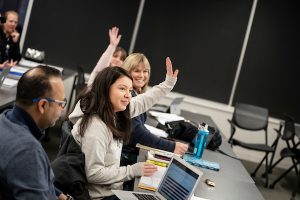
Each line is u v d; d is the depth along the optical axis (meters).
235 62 6.55
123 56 4.61
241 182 2.77
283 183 5.82
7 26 5.03
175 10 6.48
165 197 2.14
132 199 2.07
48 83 1.55
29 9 6.33
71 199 2.01
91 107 2.30
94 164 2.24
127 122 2.50
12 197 1.46
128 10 6.45
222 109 6.54
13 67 4.44
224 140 4.01
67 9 6.36
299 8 6.46
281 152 5.48
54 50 6.43
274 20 6.48
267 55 6.54
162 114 4.23
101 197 2.33
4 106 3.01
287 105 6.61
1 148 1.46
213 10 6.47
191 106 6.57
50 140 5.23
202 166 2.90
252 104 6.61
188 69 6.56
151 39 6.52
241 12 6.48
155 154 2.72
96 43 6.45
